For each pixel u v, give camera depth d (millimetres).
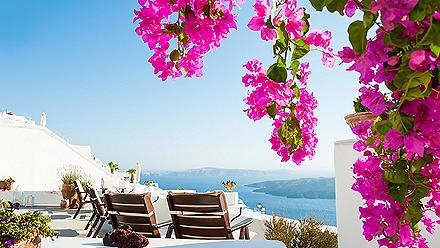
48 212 12805
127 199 4992
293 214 5703
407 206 1068
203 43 1255
